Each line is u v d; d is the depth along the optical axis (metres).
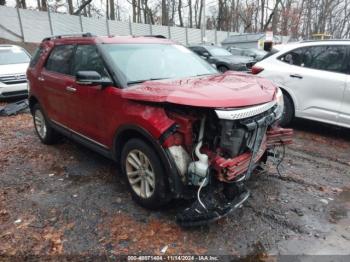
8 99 9.50
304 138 5.95
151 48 4.23
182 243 2.95
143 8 32.91
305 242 2.97
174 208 3.47
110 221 3.29
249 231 3.11
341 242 2.98
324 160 4.89
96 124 3.93
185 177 2.99
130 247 2.91
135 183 3.55
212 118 2.87
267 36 22.58
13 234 3.12
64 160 4.91
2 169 4.63
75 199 3.74
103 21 24.69
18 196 3.84
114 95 3.46
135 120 3.19
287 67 6.23
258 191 3.88
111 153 3.85
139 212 3.43
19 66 9.51
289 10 42.03
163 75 3.89
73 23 23.17
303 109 6.06
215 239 3.00
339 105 5.60
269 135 3.60
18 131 6.56
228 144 2.85
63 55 4.68
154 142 3.03
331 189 3.96
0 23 20.22
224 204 3.02
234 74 3.97
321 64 5.86
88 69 3.96
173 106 2.98
